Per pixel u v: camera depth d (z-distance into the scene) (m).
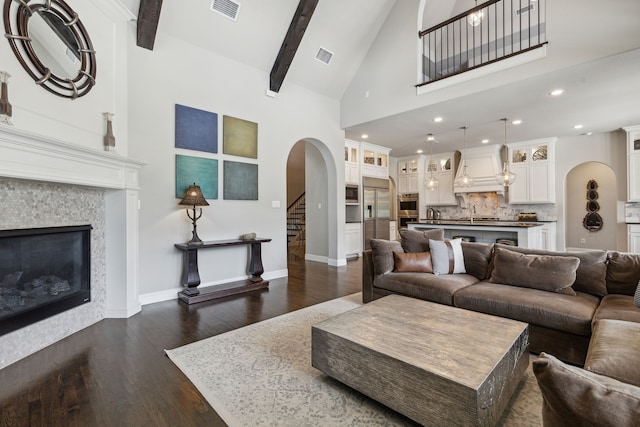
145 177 3.56
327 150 5.88
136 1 3.33
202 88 4.05
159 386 1.91
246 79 4.52
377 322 2.04
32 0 2.31
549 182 6.95
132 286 3.23
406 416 1.55
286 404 1.74
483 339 1.76
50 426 1.56
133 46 3.45
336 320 2.08
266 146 4.79
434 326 1.96
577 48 3.40
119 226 3.14
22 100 2.21
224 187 4.28
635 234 5.75
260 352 2.36
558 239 6.98
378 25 5.16
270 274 4.86
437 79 4.53
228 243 3.96
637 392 0.64
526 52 3.74
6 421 1.59
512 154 7.43
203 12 3.74
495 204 8.05
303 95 5.34
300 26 4.18
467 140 7.19
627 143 5.96
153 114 3.61
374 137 6.86
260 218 4.72
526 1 5.02
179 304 3.56
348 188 7.02
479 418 1.30
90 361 2.22
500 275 2.87
